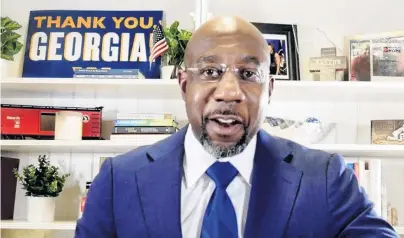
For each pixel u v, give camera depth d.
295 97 2.41
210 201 0.89
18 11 2.57
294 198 0.87
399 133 2.25
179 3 2.54
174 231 0.86
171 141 0.97
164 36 2.27
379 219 0.88
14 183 2.39
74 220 2.36
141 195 0.90
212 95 0.82
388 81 2.23
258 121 0.85
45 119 2.30
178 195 0.89
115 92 2.41
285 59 2.39
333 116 2.46
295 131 2.24
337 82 2.18
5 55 2.35
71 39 2.52
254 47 0.83
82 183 2.46
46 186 2.25
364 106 2.46
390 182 2.42
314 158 0.94
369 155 2.42
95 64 2.47
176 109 2.49
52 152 2.48
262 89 0.84
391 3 2.50
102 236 0.92
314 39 2.49
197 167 0.91
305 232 0.86
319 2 2.51
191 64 0.85
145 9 2.55
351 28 2.49
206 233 0.86
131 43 2.49
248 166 0.90
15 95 2.51
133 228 0.89
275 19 2.51
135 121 2.25
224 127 0.82
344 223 0.88
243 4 2.53
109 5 2.56
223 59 0.82
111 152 2.48
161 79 2.23
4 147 2.34
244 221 0.88
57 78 2.26
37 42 2.52
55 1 2.57
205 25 0.87
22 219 2.36
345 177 0.92
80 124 2.27
